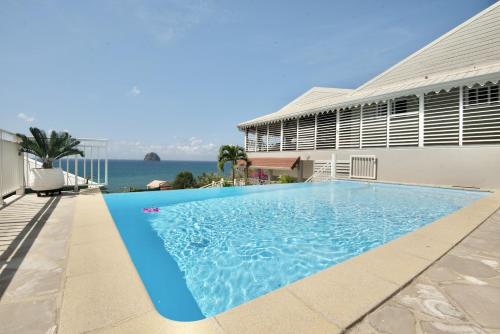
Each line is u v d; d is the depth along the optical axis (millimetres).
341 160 15711
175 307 2924
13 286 2391
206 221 6859
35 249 3389
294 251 4727
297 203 9344
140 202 8945
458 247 3383
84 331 1625
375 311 1934
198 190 11539
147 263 4184
